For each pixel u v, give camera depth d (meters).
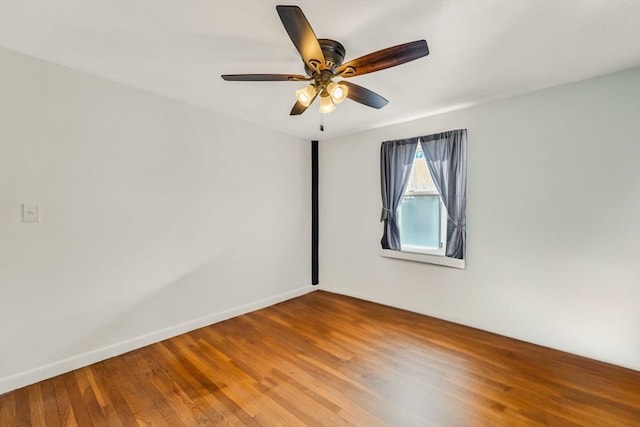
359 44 1.76
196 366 2.22
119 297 2.38
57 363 2.09
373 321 3.06
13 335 1.92
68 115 2.12
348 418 1.68
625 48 1.80
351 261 3.89
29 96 1.96
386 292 3.55
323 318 3.16
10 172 1.90
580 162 2.30
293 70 2.12
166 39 1.74
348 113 3.01
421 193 3.24
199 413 1.73
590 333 2.28
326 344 2.56
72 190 2.14
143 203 2.51
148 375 2.10
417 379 2.04
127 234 2.42
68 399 1.84
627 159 2.11
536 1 1.38
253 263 3.41
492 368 2.17
